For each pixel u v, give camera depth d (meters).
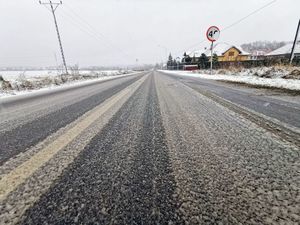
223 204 1.21
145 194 1.33
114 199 1.29
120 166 1.74
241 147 2.10
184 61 70.19
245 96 5.82
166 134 2.59
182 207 1.20
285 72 11.91
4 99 8.33
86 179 1.54
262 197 1.27
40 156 1.97
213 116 3.49
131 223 1.08
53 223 1.09
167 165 1.74
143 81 14.15
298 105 4.40
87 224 1.08
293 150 2.01
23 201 1.28
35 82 15.41
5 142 2.44
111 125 3.07
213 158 1.86
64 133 2.72
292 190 1.34
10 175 1.61
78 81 20.95
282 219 1.08
